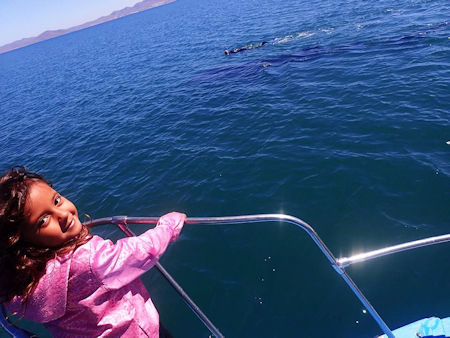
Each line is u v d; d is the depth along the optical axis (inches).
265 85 521.0
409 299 167.6
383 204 229.0
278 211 246.5
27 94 1244.5
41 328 199.2
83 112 729.6
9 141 693.9
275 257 207.9
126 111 623.5
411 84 385.4
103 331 65.2
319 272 192.1
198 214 268.2
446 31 531.8
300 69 547.5
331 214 232.2
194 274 208.2
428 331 137.2
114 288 65.3
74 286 60.6
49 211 59.7
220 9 2153.1
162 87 705.6
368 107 358.9
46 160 507.8
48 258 59.6
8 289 57.9
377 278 181.0
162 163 368.5
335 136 320.8
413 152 270.1
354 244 205.5
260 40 850.1
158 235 75.5
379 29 649.0
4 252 56.7
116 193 338.6
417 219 211.6
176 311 188.2
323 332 163.8
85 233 66.9
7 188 57.2
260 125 388.5
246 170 306.2
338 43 633.0
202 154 358.9
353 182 254.5
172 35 1619.1
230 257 215.0
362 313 166.9
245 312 180.9
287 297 183.5
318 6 1113.4
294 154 308.8
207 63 783.1
